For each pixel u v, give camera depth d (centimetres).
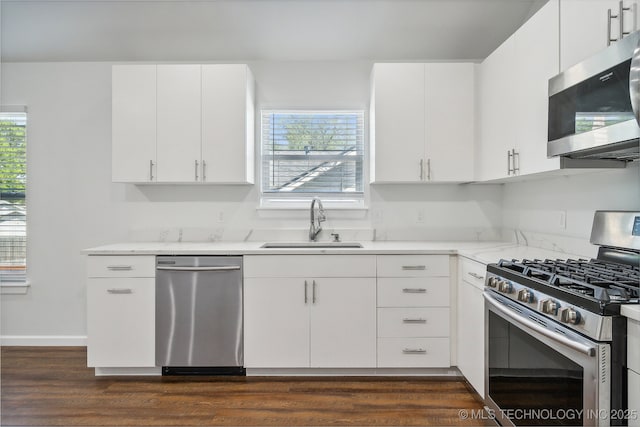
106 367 260
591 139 153
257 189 318
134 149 284
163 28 298
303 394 236
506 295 174
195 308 255
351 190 321
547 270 168
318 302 256
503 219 316
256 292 255
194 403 226
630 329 116
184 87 284
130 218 318
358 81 319
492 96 261
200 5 284
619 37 150
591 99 153
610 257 190
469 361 234
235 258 256
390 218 319
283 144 322
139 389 243
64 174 318
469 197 318
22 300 318
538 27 204
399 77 285
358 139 321
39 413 216
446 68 286
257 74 318
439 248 259
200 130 285
